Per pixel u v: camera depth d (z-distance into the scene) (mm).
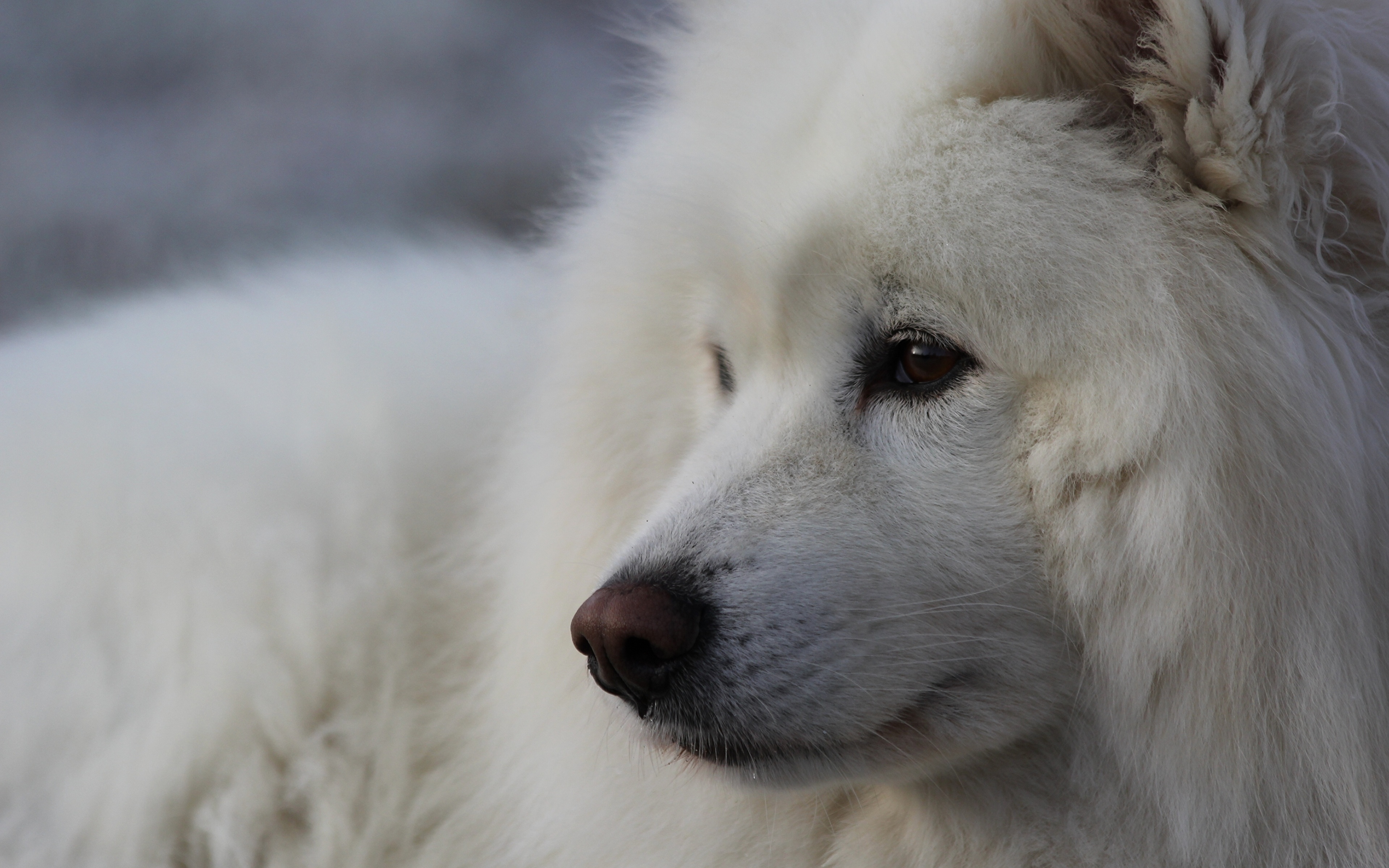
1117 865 4609
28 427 7188
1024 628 4465
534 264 6965
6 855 6160
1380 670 4211
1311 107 4090
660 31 6617
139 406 7125
